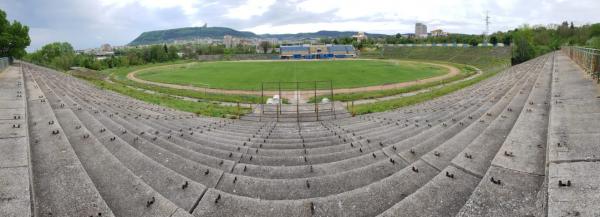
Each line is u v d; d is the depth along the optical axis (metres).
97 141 10.81
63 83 41.88
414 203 6.67
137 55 139.88
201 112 31.70
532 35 121.62
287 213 6.89
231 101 43.59
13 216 5.65
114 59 128.50
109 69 113.44
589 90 14.05
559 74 21.31
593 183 5.73
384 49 164.62
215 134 17.25
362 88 55.41
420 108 26.41
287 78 71.50
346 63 110.88
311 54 159.75
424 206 6.57
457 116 16.72
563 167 6.48
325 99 38.47
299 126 22.69
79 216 6.16
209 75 80.56
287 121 26.88
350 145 13.48
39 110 15.47
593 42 51.50
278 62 123.38
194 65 115.00
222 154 12.36
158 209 6.73
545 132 9.45
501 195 6.30
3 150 8.59
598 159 6.64
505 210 5.87
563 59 37.75
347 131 18.19
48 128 11.72
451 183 7.36
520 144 8.62
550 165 6.64
